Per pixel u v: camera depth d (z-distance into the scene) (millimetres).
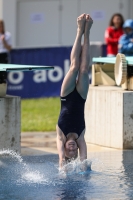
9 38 47156
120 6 59688
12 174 23016
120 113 28859
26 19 59750
